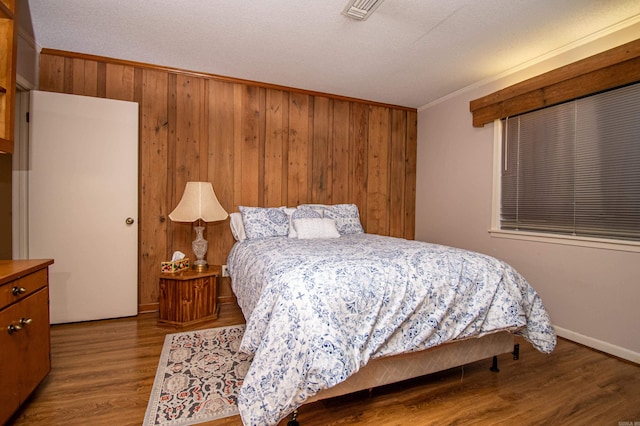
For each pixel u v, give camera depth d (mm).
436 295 1501
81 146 2510
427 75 2980
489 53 2533
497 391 1644
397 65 2775
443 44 2396
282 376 1206
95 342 2150
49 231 2424
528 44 2385
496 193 2984
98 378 1688
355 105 3639
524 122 2742
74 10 2023
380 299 1383
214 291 2617
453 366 1672
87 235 2533
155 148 2830
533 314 1728
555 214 2500
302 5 1949
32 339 1438
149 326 2457
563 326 2385
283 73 2963
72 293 2492
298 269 1431
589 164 2266
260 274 1665
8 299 1261
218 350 2037
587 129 2273
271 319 1288
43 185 2404
